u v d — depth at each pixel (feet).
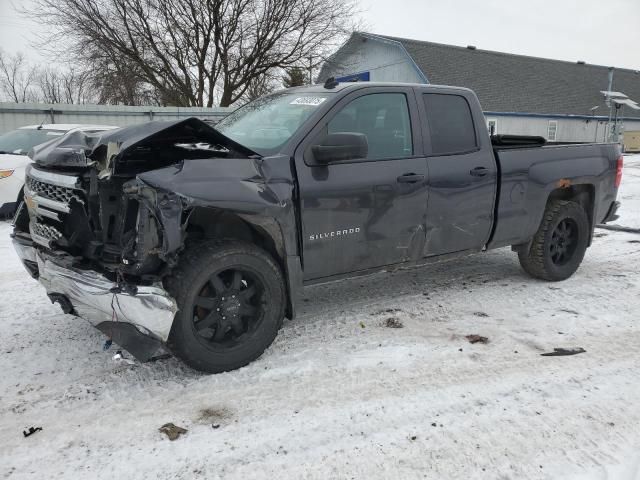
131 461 8.33
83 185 10.80
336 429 9.12
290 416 9.52
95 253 10.95
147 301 9.68
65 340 12.91
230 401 10.04
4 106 51.52
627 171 56.03
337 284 17.38
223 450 8.59
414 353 12.02
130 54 75.51
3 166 27.94
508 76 112.88
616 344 12.48
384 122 13.28
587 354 11.96
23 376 11.12
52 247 11.57
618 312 14.53
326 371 11.19
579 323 13.78
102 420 9.48
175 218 9.66
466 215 14.60
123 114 57.57
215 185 10.14
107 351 12.28
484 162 14.85
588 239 17.94
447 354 11.97
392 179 12.91
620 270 18.70
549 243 16.83
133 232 10.22
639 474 7.89
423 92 14.15
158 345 10.08
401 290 16.70
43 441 8.87
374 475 7.93
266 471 8.07
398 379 10.84
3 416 9.62
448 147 14.30
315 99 13.03
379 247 13.03
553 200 17.30
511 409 9.70
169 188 9.61
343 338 12.92
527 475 7.89
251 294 11.39
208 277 10.45
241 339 11.23
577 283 17.25
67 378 11.03
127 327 10.17
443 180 13.88
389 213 12.98
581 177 17.11
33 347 12.53
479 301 15.57
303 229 11.64
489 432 8.98
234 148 11.09
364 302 15.57
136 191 9.89
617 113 113.50
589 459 8.25
